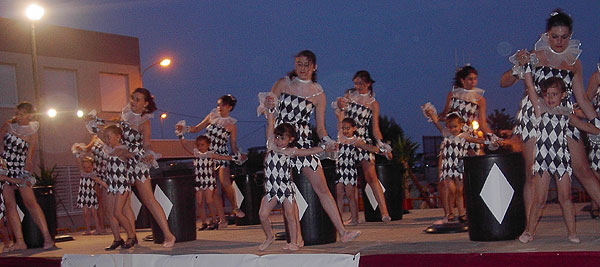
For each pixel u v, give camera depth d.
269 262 3.90
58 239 6.92
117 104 16.19
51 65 14.75
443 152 5.88
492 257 3.29
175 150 16.31
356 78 6.47
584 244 3.68
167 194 5.75
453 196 5.85
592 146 4.62
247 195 7.67
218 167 7.59
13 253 5.75
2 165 5.99
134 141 5.30
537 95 4.03
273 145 4.41
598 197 4.16
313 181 4.57
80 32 15.44
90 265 4.62
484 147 6.08
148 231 7.78
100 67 15.78
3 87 13.92
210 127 7.38
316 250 4.27
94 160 8.08
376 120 6.57
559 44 3.93
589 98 4.57
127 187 5.33
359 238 5.00
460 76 5.93
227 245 5.14
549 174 4.00
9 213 6.16
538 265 3.15
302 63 4.50
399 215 6.86
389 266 3.58
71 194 14.77
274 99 4.46
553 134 3.96
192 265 4.16
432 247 3.98
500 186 4.19
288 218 4.45
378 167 6.79
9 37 14.00
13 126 6.00
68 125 14.95
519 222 4.21
